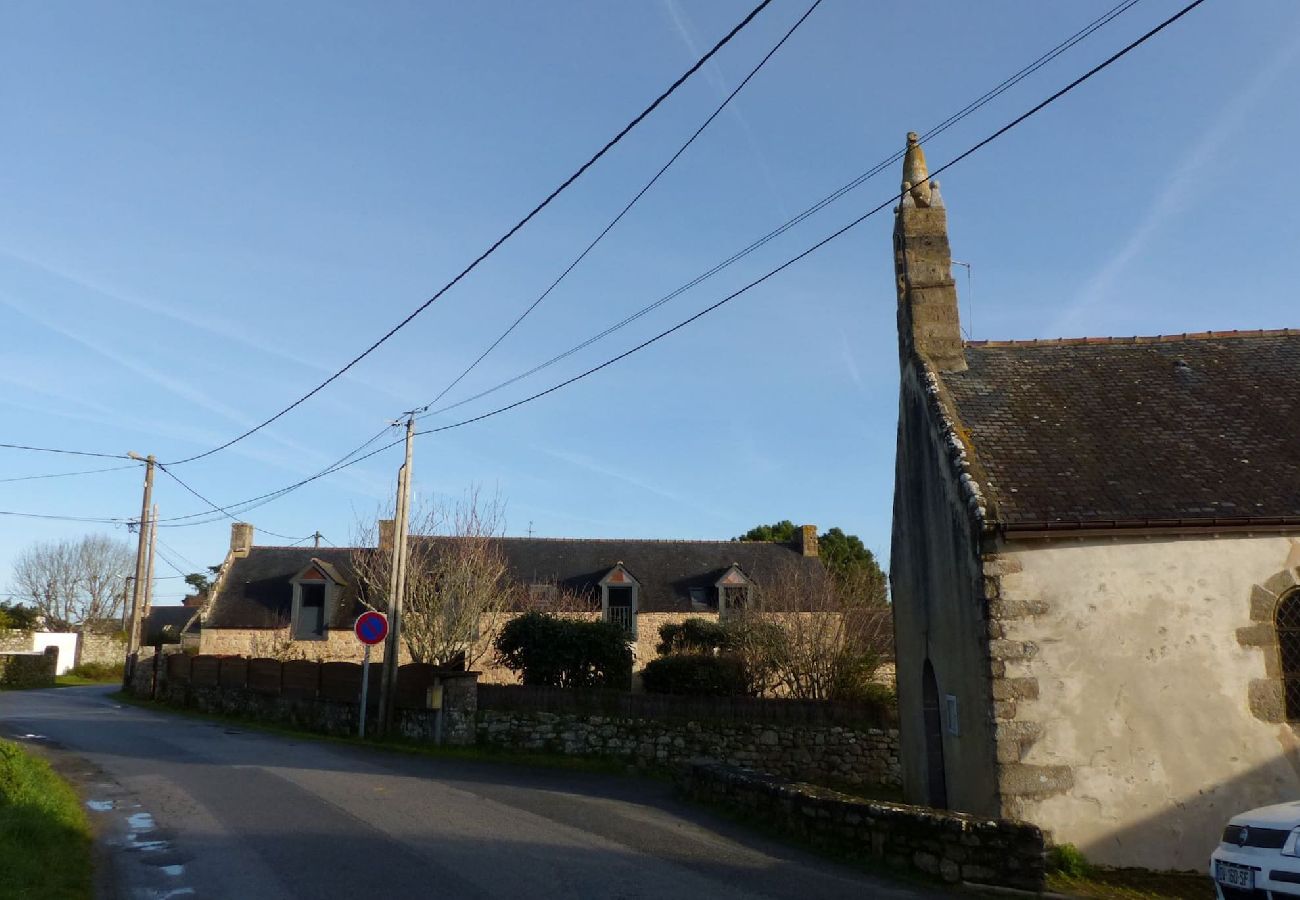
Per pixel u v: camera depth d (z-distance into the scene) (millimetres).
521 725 20031
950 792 13055
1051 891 8859
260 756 17016
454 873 8711
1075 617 11070
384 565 29109
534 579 36219
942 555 13234
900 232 15938
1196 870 10461
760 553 39062
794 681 23891
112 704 29875
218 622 35750
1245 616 11055
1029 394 14266
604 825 11562
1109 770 10711
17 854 8164
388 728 20750
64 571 71312
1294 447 12750
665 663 23859
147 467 36344
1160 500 11664
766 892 8422
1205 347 15562
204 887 8219
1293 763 10695
